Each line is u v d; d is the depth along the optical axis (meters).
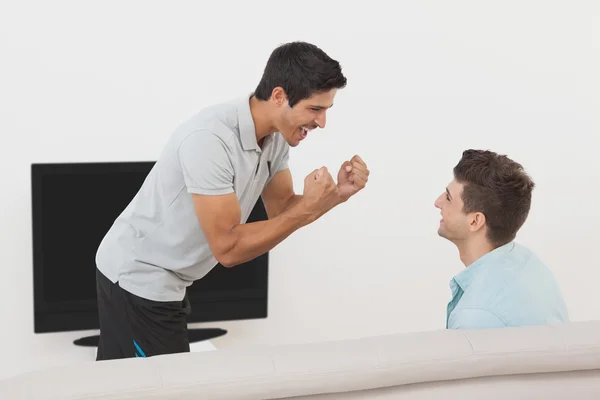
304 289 4.19
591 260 4.45
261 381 1.64
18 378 1.58
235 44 3.89
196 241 2.47
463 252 2.22
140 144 3.87
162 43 3.82
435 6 4.07
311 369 1.67
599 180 4.39
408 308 4.30
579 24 4.23
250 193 2.49
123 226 2.56
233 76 3.92
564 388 1.81
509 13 4.15
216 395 1.62
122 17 3.77
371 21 4.02
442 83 4.14
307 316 4.21
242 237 2.32
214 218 2.30
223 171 2.29
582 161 4.36
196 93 3.89
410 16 4.05
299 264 4.16
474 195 2.13
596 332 1.82
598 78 4.29
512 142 4.27
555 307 2.04
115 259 2.55
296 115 2.28
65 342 4.04
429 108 4.14
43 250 3.83
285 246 4.13
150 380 1.60
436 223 4.25
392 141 4.13
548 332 1.81
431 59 4.11
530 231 4.38
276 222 2.32
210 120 2.30
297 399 1.69
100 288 2.62
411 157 4.16
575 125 4.31
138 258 2.52
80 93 3.79
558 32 4.21
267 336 4.21
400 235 4.22
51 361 4.02
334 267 4.20
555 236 4.40
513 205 2.11
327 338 4.25
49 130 3.79
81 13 3.74
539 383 1.81
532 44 4.20
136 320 2.57
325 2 3.96
